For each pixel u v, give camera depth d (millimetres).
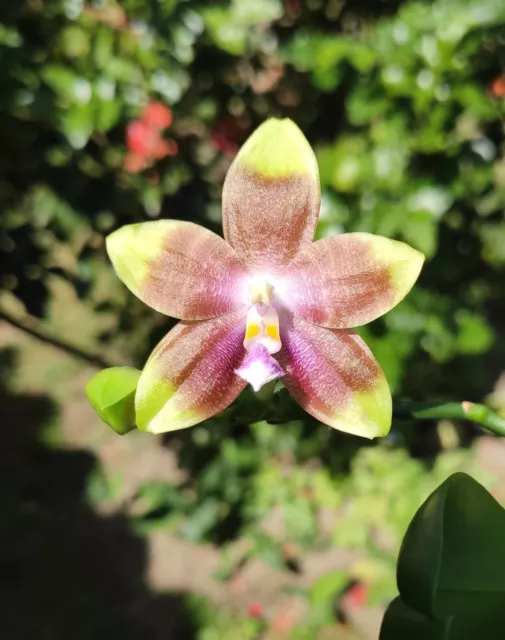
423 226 348
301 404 127
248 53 382
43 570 438
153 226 119
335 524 442
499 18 330
